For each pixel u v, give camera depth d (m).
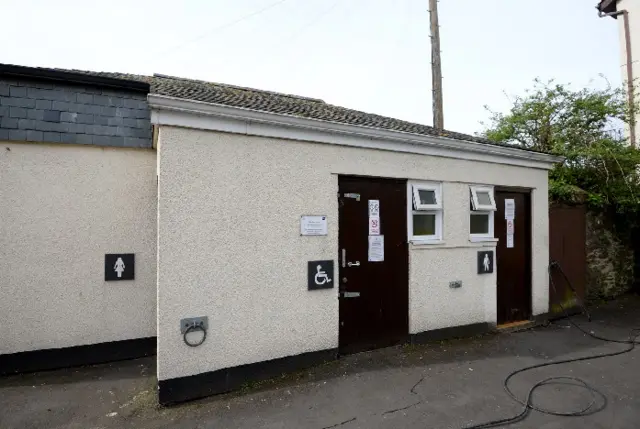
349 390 3.75
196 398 3.61
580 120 9.54
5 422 3.31
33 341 4.53
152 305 5.11
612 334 5.70
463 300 5.48
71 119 4.74
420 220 5.21
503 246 6.09
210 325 3.68
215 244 3.72
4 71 4.43
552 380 4.05
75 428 3.20
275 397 3.62
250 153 3.92
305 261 4.21
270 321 3.99
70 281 4.71
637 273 8.41
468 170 5.57
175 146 3.57
